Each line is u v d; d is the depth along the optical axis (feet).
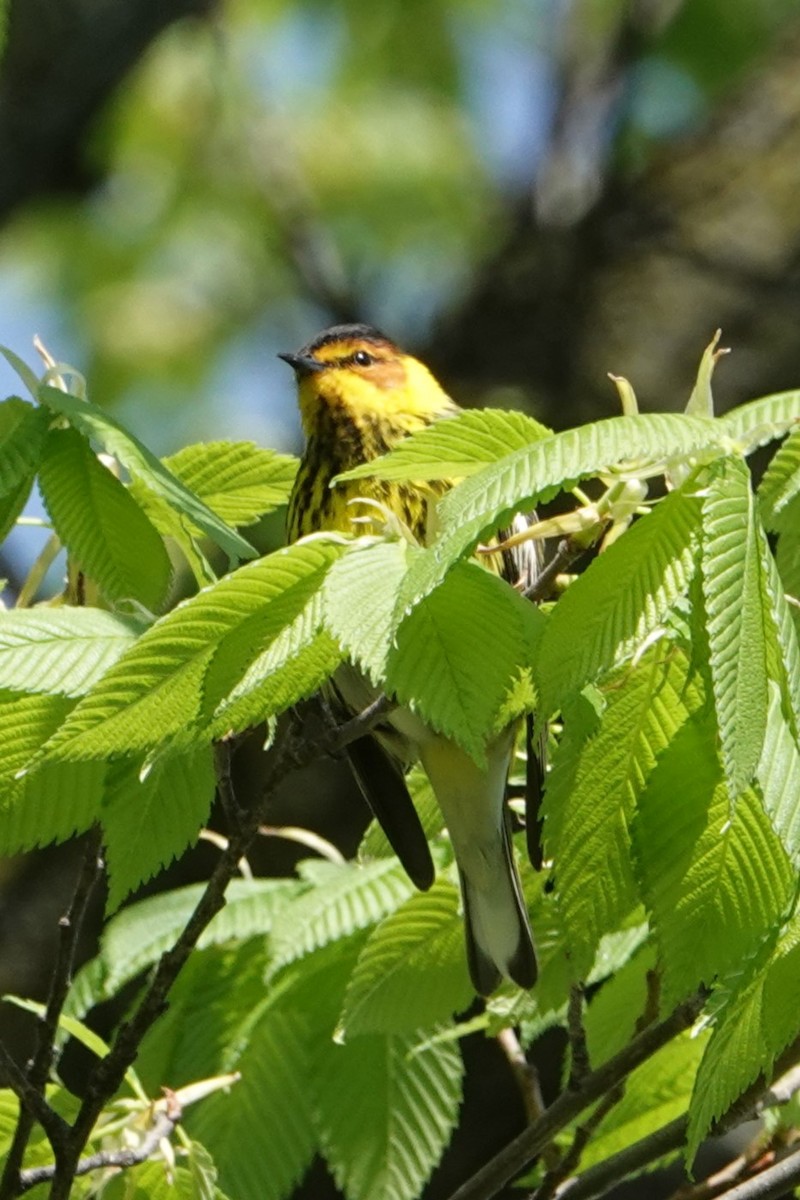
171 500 18.01
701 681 16.96
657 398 43.80
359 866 23.45
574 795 17.37
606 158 48.57
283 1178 23.07
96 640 16.72
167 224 54.60
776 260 44.88
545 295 45.11
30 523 20.16
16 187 38.68
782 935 16.92
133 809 19.20
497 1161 20.39
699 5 54.24
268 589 15.94
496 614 15.65
